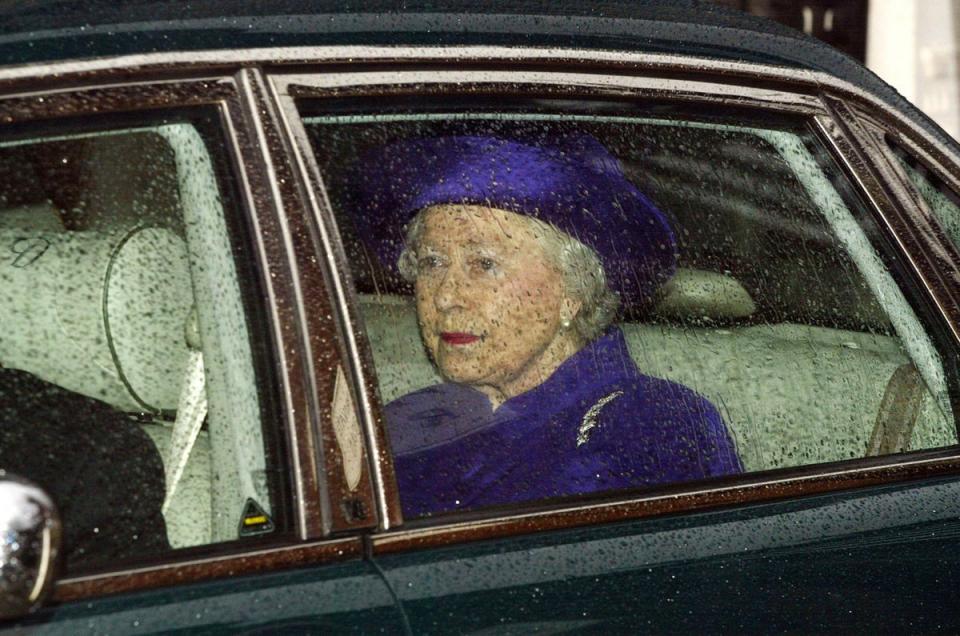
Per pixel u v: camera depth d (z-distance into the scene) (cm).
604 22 968
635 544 820
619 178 948
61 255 853
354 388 789
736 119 988
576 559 802
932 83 2956
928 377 977
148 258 848
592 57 947
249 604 732
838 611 831
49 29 827
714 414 931
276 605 735
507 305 902
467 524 801
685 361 945
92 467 802
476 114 912
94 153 822
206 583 739
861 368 970
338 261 812
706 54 989
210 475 809
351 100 869
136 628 708
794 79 1009
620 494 854
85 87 810
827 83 1020
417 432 862
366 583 756
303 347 786
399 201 880
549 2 970
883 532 875
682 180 966
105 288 851
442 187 889
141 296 852
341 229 855
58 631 698
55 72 807
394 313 877
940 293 980
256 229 807
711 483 877
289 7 884
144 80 823
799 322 971
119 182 834
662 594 798
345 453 778
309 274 802
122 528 786
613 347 936
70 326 851
